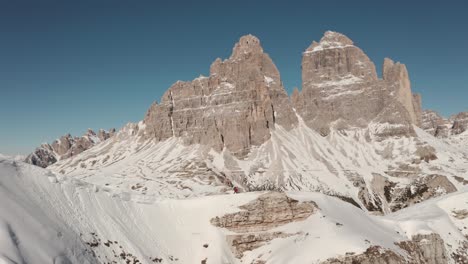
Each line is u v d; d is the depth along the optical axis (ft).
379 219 379.14
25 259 211.41
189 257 302.66
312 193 358.23
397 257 295.69
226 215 320.29
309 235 303.89
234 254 306.35
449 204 450.30
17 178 269.03
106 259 259.60
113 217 296.51
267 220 317.83
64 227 256.73
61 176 297.12
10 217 231.91
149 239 299.58
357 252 282.56
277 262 285.02
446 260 361.10
